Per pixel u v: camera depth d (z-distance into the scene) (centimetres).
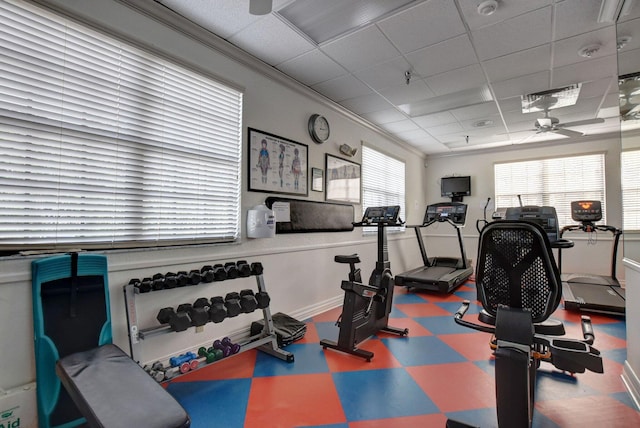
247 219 310
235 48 293
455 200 715
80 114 205
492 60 318
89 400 121
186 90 265
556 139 616
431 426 183
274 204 338
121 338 219
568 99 420
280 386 227
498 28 265
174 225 256
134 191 232
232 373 246
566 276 534
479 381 234
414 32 272
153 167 243
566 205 616
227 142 297
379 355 279
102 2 212
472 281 621
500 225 164
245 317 311
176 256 253
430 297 496
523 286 162
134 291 215
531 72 343
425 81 367
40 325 171
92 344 186
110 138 219
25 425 167
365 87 383
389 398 212
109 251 214
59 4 192
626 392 219
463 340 314
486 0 231
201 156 276
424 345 302
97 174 213
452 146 675
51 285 178
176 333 254
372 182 536
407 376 241
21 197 182
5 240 177
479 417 192
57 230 196
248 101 315
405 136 597
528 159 651
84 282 190
